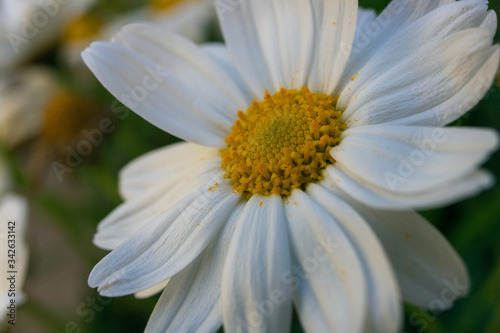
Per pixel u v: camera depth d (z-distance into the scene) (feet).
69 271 0.64
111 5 0.67
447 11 0.40
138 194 0.44
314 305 0.37
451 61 0.39
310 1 0.42
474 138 0.36
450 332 0.46
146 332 0.39
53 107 0.55
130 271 0.39
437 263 0.38
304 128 0.41
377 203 0.37
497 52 0.38
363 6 0.50
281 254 0.38
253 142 0.41
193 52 0.45
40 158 0.56
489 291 0.44
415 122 0.39
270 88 0.44
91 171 0.54
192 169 0.43
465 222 0.47
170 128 0.43
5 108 0.58
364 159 0.38
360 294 0.36
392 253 0.38
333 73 0.42
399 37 0.40
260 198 0.40
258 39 0.44
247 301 0.38
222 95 0.44
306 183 0.40
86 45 0.60
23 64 0.59
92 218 0.56
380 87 0.40
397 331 0.35
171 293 0.40
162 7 0.65
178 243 0.40
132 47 0.45
